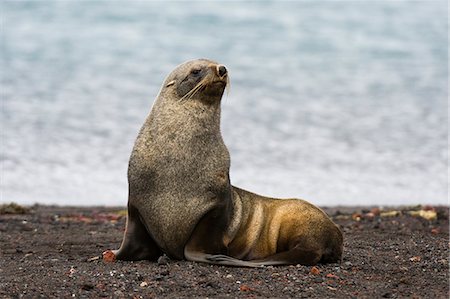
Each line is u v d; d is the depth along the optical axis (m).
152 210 30.92
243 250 32.25
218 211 31.03
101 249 36.94
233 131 82.50
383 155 74.38
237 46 150.62
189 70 31.84
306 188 62.66
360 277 29.91
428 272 31.08
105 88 107.06
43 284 27.95
